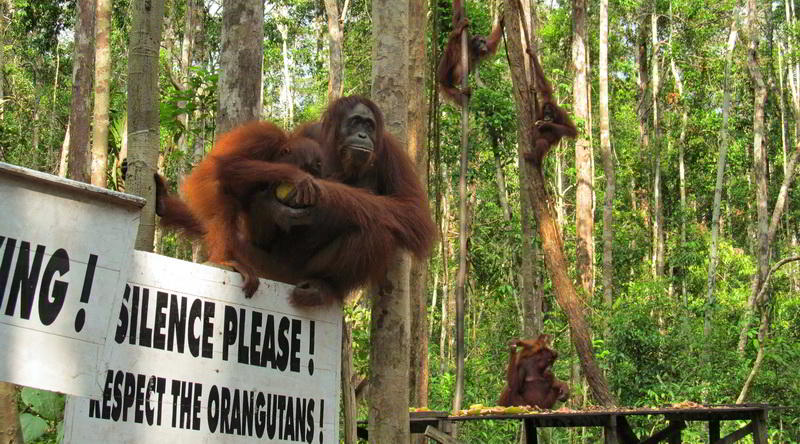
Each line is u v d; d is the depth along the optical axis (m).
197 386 2.87
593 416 6.70
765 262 17.16
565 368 15.79
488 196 21.28
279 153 4.09
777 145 28.42
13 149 18.86
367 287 4.12
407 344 4.04
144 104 3.84
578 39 20.92
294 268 4.09
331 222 3.90
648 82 29.47
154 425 2.75
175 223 4.48
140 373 2.75
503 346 18.70
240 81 5.87
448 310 22.80
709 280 17.53
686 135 27.86
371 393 3.99
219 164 3.94
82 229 2.47
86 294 2.46
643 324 13.98
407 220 4.10
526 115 11.42
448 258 22.77
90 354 2.44
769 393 12.41
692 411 6.70
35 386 2.35
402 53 4.45
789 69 27.20
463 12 9.81
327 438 3.16
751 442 11.15
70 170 12.69
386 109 4.41
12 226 2.38
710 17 26.69
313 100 31.27
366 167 4.21
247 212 4.02
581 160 19.83
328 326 3.27
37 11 23.78
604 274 19.55
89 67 12.83
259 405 3.01
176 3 24.53
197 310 2.91
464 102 9.48
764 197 17.59
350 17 24.52
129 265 2.53
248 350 3.02
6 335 2.34
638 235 25.38
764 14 26.88
